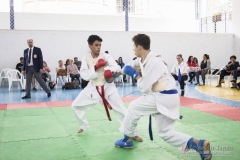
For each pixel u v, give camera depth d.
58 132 4.49
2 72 11.92
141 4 17.38
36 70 8.35
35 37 12.53
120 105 3.96
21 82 10.55
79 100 4.12
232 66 11.03
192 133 4.38
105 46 13.76
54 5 15.37
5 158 3.33
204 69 12.05
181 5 17.77
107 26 15.13
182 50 15.25
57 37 12.84
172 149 3.62
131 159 3.27
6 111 6.29
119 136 4.25
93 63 3.91
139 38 2.99
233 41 16.19
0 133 4.45
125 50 14.04
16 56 12.29
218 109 6.39
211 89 10.52
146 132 4.44
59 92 9.90
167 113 2.87
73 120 5.37
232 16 16.23
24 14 13.76
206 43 15.69
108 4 16.81
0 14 13.44
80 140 4.05
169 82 2.99
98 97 4.04
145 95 3.16
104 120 5.33
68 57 13.09
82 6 15.80
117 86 11.81
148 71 2.87
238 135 4.26
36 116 5.75
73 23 14.53
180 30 16.91
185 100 7.75
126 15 14.74
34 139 4.11
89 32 13.31
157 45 14.78
